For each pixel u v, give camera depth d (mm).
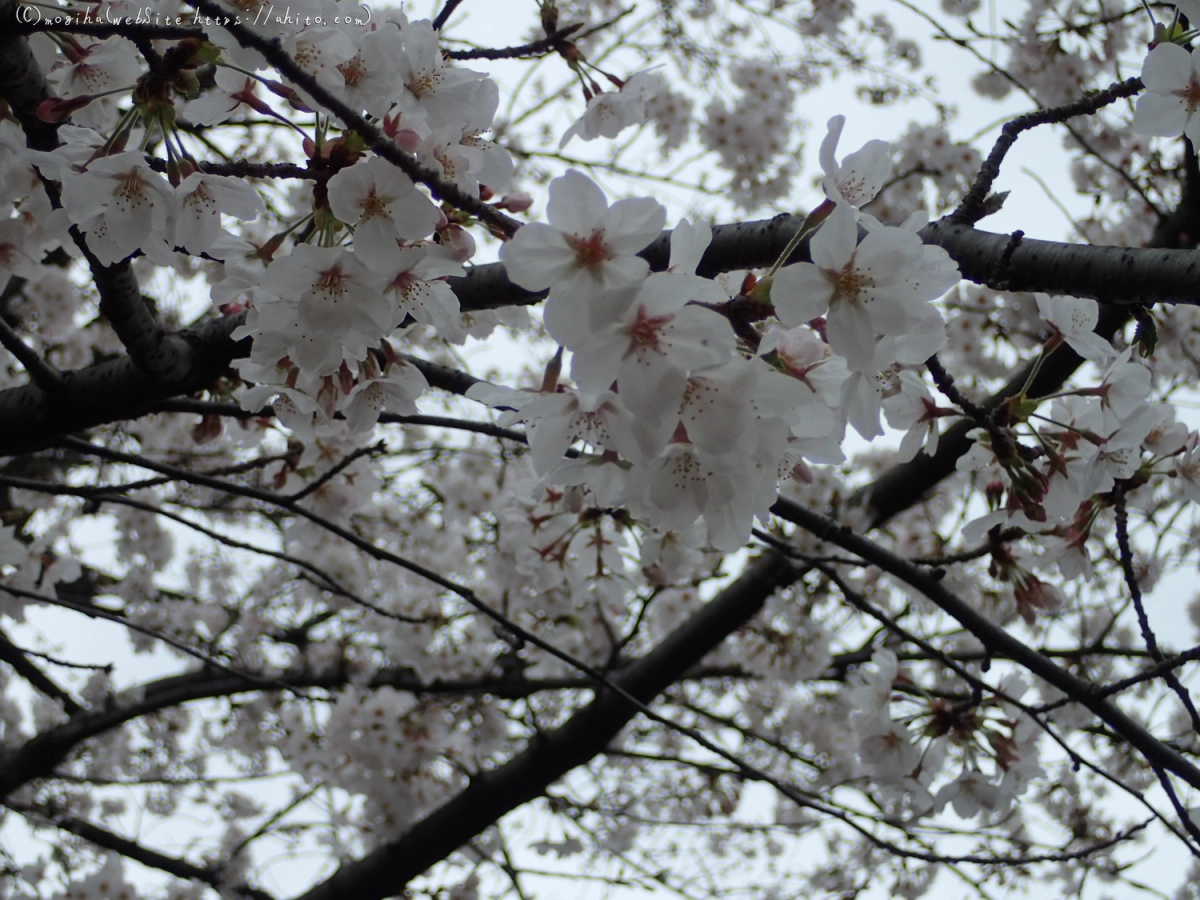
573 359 1300
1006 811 3449
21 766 4945
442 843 4820
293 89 1656
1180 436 2520
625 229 1340
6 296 5230
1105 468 2217
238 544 2729
